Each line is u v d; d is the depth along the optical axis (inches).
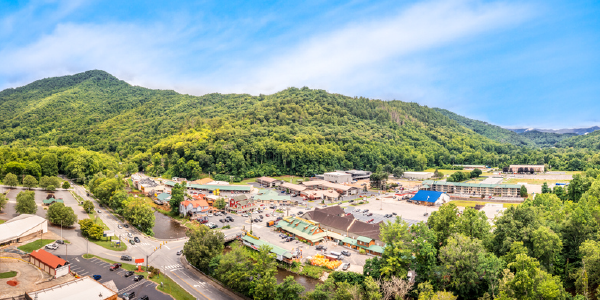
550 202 6048.2
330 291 3599.9
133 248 5324.8
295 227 6235.2
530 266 3080.7
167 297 3767.2
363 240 5403.5
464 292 3661.4
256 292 3661.4
